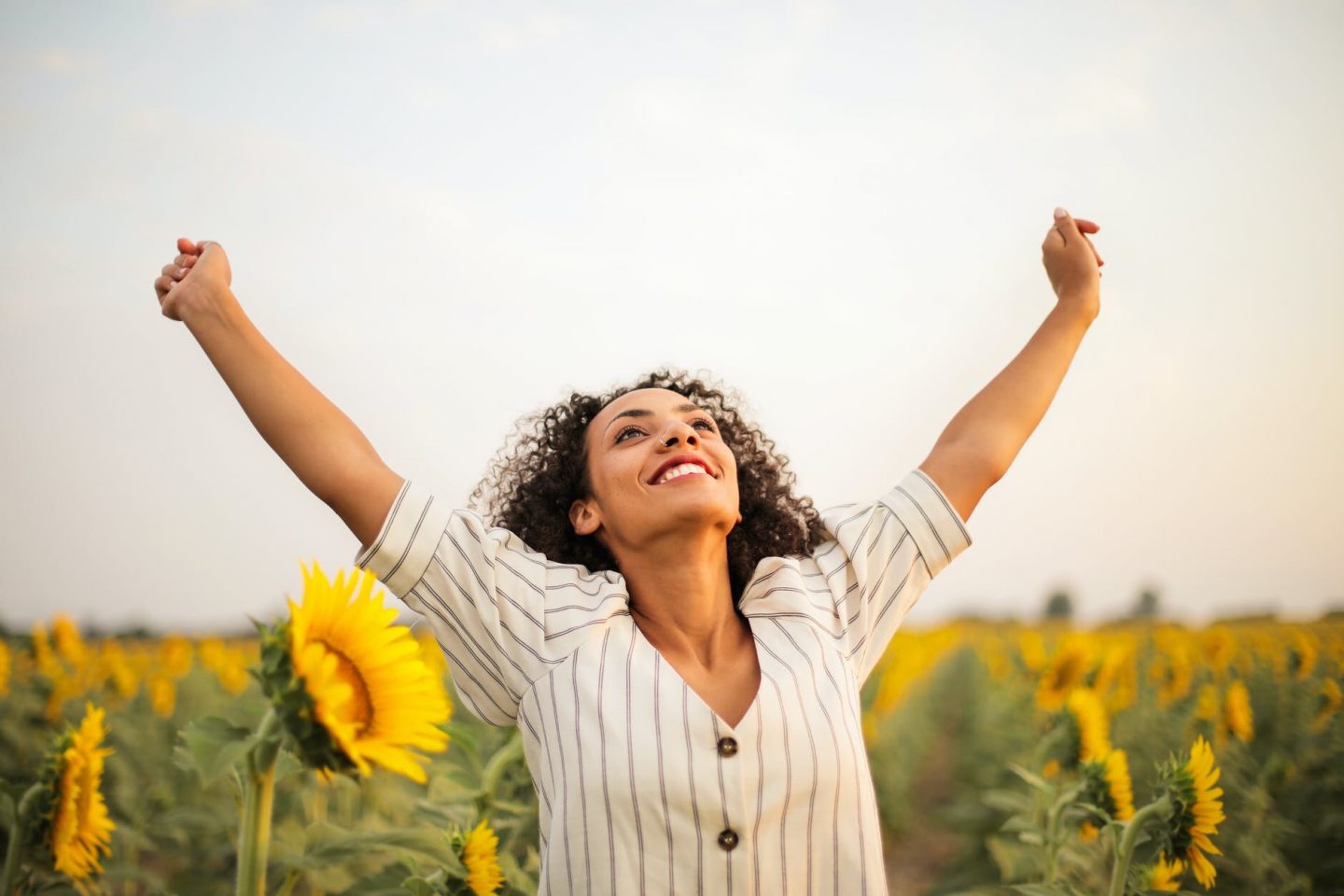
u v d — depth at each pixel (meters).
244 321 2.23
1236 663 8.81
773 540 2.71
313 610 1.68
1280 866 4.38
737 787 1.92
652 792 1.91
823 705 2.07
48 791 2.34
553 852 1.96
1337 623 9.48
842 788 2.00
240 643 8.04
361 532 2.18
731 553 2.69
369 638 1.71
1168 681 8.16
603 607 2.18
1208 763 3.02
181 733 1.60
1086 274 2.78
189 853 3.84
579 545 2.57
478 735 3.65
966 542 2.44
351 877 2.75
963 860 6.41
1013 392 2.62
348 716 1.66
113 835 3.69
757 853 1.93
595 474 2.48
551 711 2.05
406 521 2.15
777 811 1.94
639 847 1.90
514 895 2.88
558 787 1.99
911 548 2.42
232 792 1.81
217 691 7.07
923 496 2.46
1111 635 9.82
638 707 2.00
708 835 1.91
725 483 2.43
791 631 2.21
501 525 2.73
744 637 2.28
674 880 1.89
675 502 2.20
